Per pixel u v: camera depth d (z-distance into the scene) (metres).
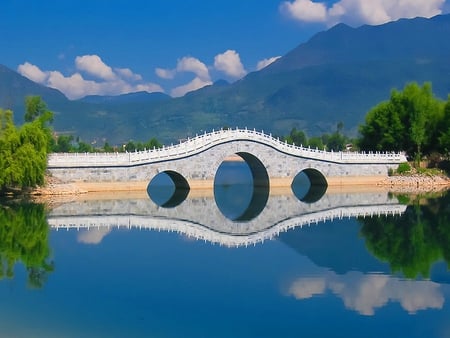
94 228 53.19
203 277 35.72
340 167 96.12
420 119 104.25
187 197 81.19
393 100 108.56
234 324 27.02
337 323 27.31
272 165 90.12
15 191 72.94
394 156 100.94
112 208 66.38
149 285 33.66
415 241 48.09
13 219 56.47
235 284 34.00
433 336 25.73
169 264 39.16
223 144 85.62
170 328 26.48
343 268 38.12
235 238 49.75
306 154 92.50
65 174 75.69
